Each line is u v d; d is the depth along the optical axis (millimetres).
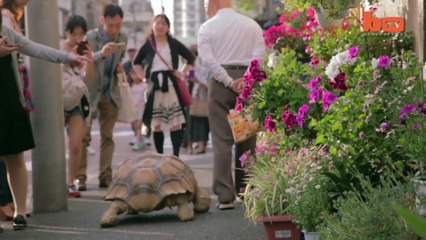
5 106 10453
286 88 9820
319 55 11336
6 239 10031
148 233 10203
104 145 15344
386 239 6074
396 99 7609
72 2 79812
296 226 8250
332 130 8203
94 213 12086
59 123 12352
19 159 10742
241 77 11992
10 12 11289
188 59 15867
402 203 6270
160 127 15703
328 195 7902
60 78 12406
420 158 6758
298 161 8789
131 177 11039
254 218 8805
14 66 10578
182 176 11172
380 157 7934
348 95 8094
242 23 12070
